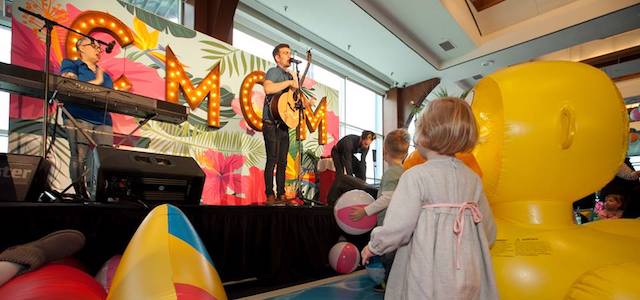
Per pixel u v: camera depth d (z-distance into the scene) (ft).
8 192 4.61
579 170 4.03
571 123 3.92
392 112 25.29
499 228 4.14
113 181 5.43
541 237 3.94
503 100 4.15
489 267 3.35
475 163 4.30
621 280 3.33
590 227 4.58
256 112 13.60
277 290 7.48
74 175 7.63
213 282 2.78
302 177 15.20
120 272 2.70
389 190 5.82
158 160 6.04
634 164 21.45
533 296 3.67
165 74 11.07
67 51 9.10
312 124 16.06
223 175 12.40
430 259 3.18
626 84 25.68
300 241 8.23
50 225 4.43
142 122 8.60
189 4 13.12
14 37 8.43
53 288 2.63
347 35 18.39
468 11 18.98
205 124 12.04
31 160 4.90
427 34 19.33
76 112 7.68
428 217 3.34
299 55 19.49
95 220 4.87
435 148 3.60
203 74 12.05
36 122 8.62
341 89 22.66
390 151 6.31
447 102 3.59
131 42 10.36
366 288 7.79
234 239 6.69
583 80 4.10
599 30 17.99
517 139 4.02
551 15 18.54
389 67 22.34
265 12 16.30
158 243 2.85
